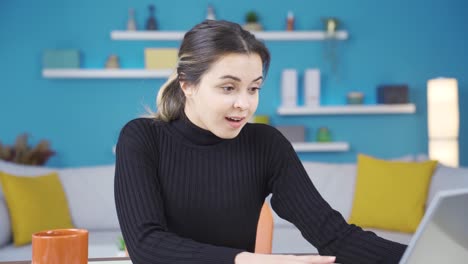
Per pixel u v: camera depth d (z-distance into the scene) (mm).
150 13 4949
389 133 5125
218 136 1084
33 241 851
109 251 2910
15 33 4824
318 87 4922
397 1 5117
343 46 5094
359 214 3439
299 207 1131
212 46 948
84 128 4902
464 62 5156
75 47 4891
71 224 3338
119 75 4824
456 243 763
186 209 1121
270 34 4938
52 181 3354
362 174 3559
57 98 4875
